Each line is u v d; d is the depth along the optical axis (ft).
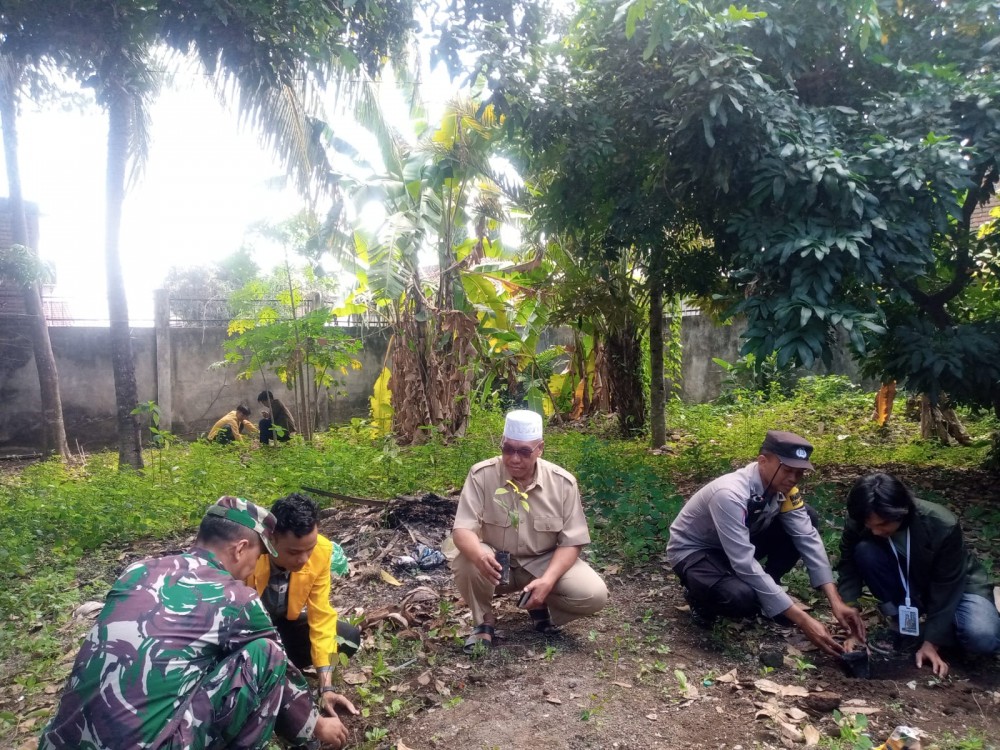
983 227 21.95
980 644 11.24
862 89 21.43
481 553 12.21
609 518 19.38
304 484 24.35
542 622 13.58
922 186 17.54
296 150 32.60
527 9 21.45
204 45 22.75
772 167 17.70
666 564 16.65
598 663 12.30
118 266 30.60
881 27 20.89
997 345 18.67
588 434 37.40
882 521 11.38
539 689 11.44
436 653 12.86
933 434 31.09
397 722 10.86
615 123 21.58
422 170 31.22
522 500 12.63
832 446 31.35
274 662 8.07
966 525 18.40
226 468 27.89
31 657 14.20
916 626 11.76
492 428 36.24
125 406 30.83
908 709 10.62
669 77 19.99
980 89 18.40
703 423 38.83
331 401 51.42
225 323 48.93
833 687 11.35
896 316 21.95
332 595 16.29
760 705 10.73
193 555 8.41
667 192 21.67
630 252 34.47
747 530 12.49
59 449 39.91
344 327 50.78
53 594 16.87
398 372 36.94
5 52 24.35
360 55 23.91
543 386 40.55
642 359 39.40
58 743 7.22
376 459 26.40
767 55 20.31
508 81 20.08
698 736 10.04
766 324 17.48
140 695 7.19
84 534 20.97
